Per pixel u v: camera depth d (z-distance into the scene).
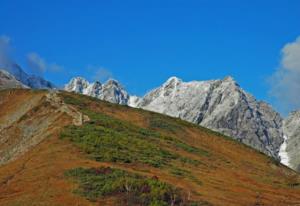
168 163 66.69
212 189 57.44
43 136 73.38
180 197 47.59
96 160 60.03
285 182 73.44
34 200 46.06
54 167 55.62
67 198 45.91
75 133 69.69
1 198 48.56
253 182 68.56
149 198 45.62
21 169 57.97
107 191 46.84
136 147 70.06
